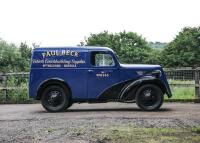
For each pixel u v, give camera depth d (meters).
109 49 15.80
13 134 10.12
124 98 15.62
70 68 15.66
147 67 15.72
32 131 10.54
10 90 20.19
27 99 20.05
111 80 15.70
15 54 40.44
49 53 15.67
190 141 8.74
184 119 12.44
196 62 84.81
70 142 8.88
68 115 14.20
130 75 15.68
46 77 15.64
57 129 10.77
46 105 15.53
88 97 15.68
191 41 86.00
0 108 17.34
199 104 18.17
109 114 14.27
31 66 15.66
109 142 8.80
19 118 13.45
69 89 15.65
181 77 22.19
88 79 15.69
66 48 15.72
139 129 10.47
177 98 19.53
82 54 15.71
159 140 8.89
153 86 15.34
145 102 15.36
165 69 20.67
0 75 20.09
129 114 14.17
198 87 19.47
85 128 10.82
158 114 14.04
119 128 10.69
